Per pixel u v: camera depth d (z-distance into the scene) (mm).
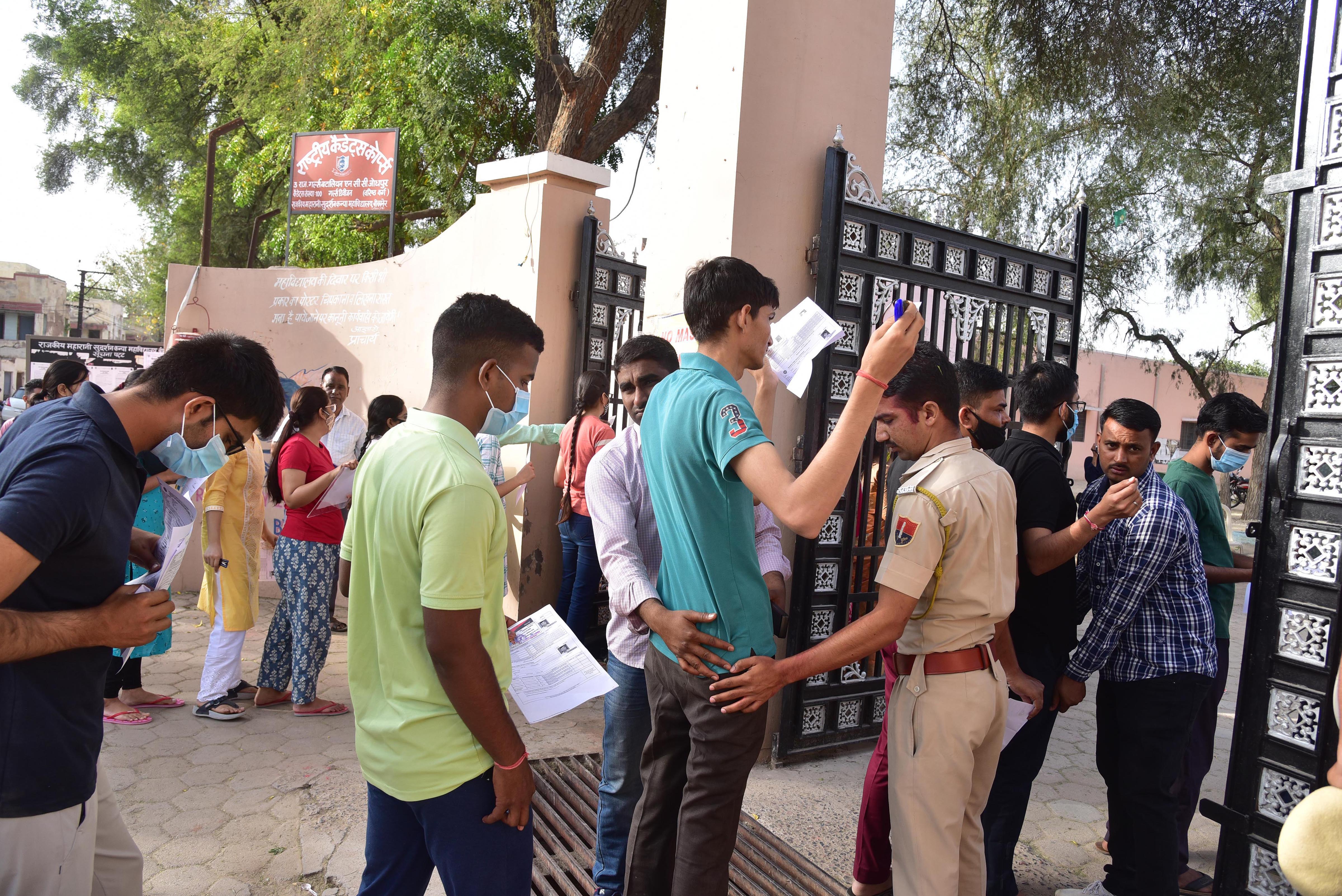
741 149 3639
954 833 2041
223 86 14164
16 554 1408
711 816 1764
